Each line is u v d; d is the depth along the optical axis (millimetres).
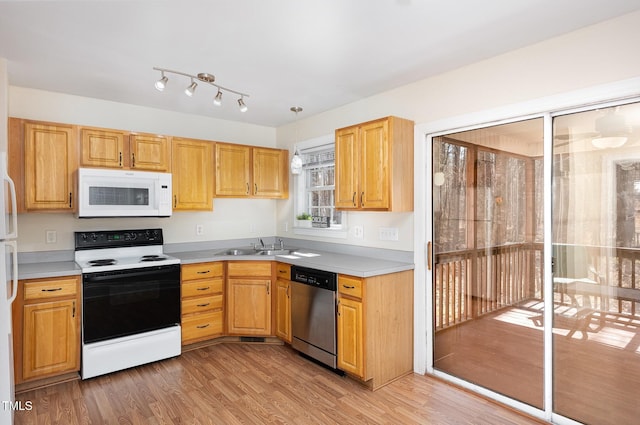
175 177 3555
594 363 2166
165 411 2387
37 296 2652
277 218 4664
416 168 2990
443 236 2918
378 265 2938
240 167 4020
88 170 2996
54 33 2193
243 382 2793
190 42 2322
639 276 2000
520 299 2467
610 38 2035
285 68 2738
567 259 2264
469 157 2740
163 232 3832
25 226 3088
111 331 2922
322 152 4133
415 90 3029
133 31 2174
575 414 2236
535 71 2330
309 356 3158
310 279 3113
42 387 2697
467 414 2377
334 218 4027
